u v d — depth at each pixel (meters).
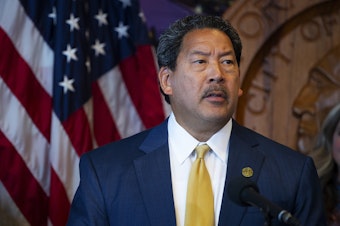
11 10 6.29
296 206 3.93
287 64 7.22
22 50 6.30
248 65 7.07
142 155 4.08
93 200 3.93
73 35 6.32
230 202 3.82
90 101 6.42
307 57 7.23
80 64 6.31
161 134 4.21
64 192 6.20
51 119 6.32
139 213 3.84
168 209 3.83
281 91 7.20
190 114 3.96
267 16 7.12
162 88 4.29
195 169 3.94
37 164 6.27
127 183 3.94
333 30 7.27
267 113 7.17
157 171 3.97
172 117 4.23
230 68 3.93
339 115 5.86
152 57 6.72
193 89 3.88
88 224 3.85
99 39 6.62
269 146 4.15
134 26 6.71
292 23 7.23
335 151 5.84
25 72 6.27
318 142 6.04
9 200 6.16
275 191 3.88
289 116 7.18
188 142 4.06
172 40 4.10
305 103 7.18
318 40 7.25
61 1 6.35
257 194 3.17
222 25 4.07
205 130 4.02
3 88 6.19
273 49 7.22
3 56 6.20
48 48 6.40
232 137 4.12
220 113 3.85
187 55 3.97
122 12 6.73
